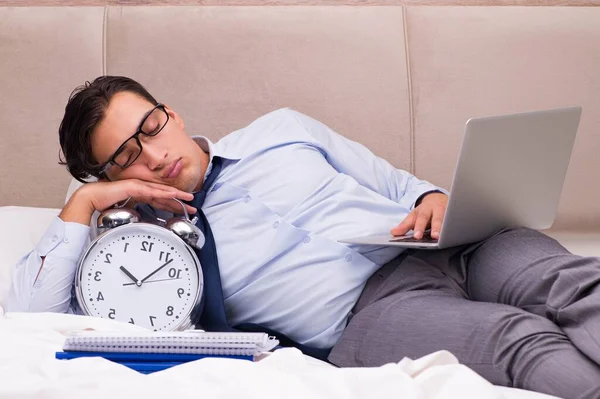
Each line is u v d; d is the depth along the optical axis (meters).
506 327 1.21
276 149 1.74
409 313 1.39
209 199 1.70
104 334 1.20
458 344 1.26
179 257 1.57
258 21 2.37
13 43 2.32
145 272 1.55
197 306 1.54
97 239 1.56
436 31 2.44
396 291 1.53
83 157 1.66
